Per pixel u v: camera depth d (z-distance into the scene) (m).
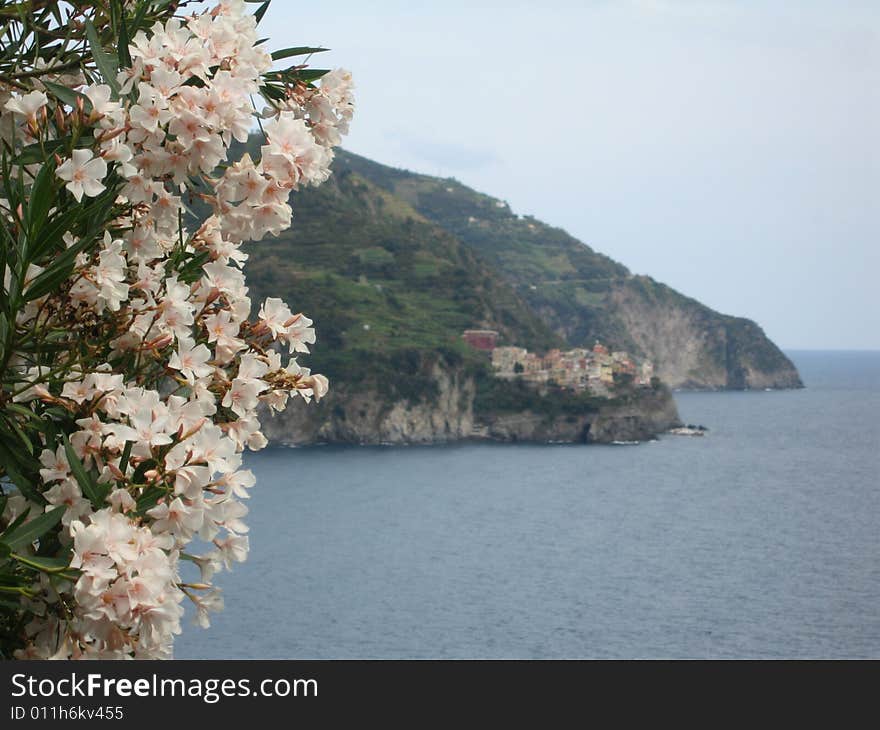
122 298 4.29
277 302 4.94
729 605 100.38
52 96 4.68
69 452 3.93
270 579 107.56
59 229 3.98
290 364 4.97
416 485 170.38
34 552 4.15
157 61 4.14
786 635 89.50
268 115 5.37
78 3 5.00
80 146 4.14
